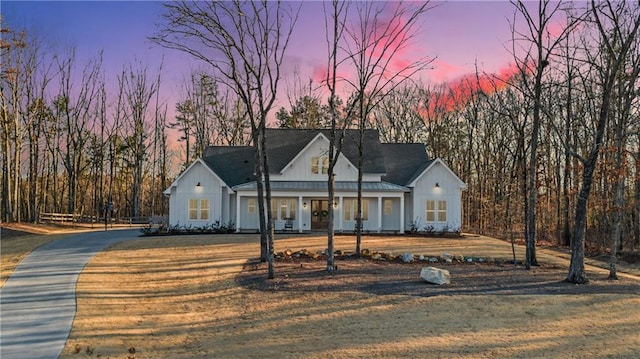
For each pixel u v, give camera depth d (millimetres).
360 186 19641
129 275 16859
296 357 9047
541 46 18078
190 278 16406
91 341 10133
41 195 53812
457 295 13617
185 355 9398
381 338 10070
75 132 51906
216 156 35594
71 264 18297
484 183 48938
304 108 53656
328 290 14234
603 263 23812
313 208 31969
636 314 11820
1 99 40844
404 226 32312
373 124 58500
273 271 15828
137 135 55406
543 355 9039
